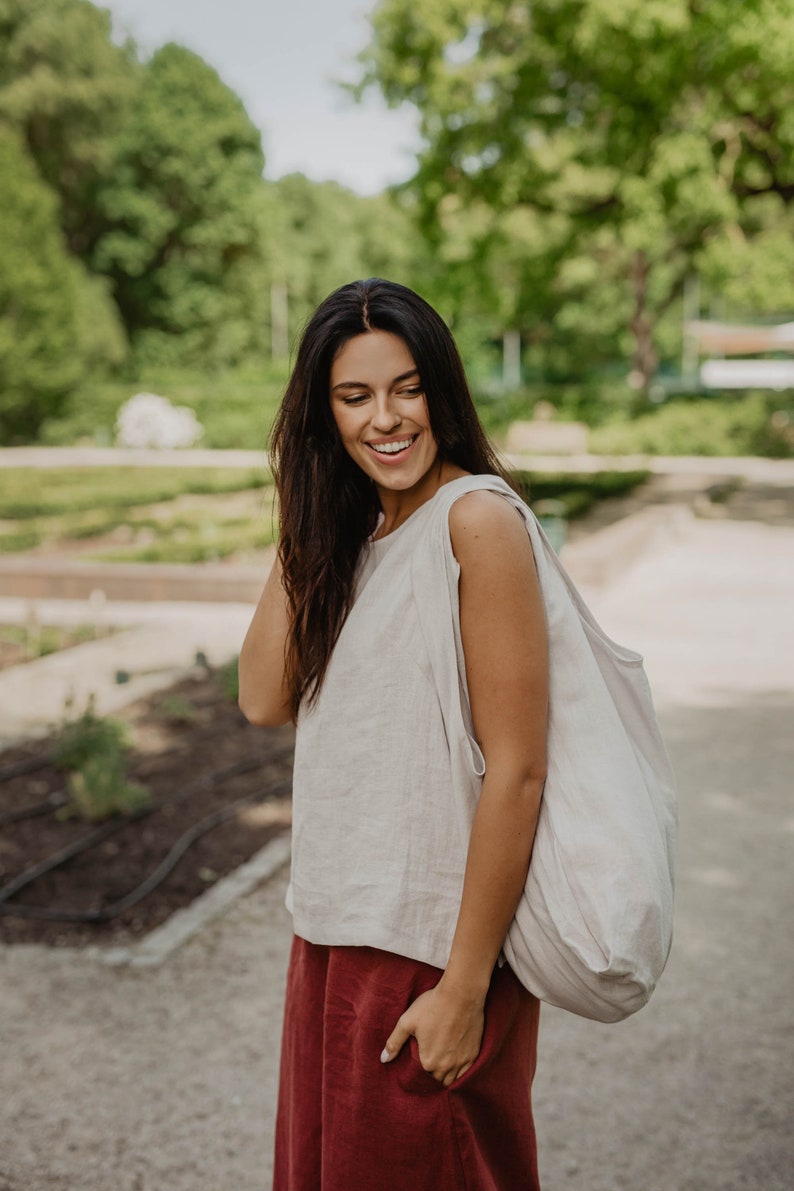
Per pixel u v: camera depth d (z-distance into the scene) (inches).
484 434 58.4
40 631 338.3
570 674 53.9
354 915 56.6
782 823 180.4
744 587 403.9
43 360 1355.8
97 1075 110.5
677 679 276.2
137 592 379.6
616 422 1207.6
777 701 255.4
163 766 209.6
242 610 367.2
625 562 447.2
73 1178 94.5
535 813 52.9
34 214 1363.2
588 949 51.8
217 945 138.6
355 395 54.2
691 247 691.4
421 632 54.2
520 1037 58.7
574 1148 98.5
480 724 53.2
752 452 1111.6
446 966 55.3
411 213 745.6
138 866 163.2
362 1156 56.6
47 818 181.6
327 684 57.3
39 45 1544.0
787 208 684.1
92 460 1098.1
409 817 55.4
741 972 131.7
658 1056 113.8
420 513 55.6
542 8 600.4
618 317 1797.5
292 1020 63.0
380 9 646.5
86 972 132.0
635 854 52.2
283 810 186.5
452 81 643.5
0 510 617.0
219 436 1298.0
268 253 1904.5
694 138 567.8
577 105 675.4
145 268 1849.2
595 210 764.0
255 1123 102.3
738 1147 98.4
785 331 1616.6
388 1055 55.5
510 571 51.9
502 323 890.1
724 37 523.8
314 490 56.9
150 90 1770.4
